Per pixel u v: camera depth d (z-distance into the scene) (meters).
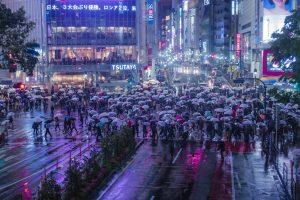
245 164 45.75
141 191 35.84
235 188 36.78
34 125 63.50
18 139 60.84
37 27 147.75
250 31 164.38
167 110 69.75
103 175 38.78
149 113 74.88
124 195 34.75
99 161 42.31
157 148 54.56
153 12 162.88
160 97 88.56
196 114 65.12
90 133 64.50
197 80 160.38
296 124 57.62
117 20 149.38
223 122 61.66
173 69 199.50
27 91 101.62
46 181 30.84
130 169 43.56
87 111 78.81
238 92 102.81
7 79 121.69
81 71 147.00
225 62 182.00
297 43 30.64
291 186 34.16
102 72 148.62
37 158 48.25
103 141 45.72
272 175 41.12
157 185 37.69
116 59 149.88
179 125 62.31
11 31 68.62
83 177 36.22
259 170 43.09
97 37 148.62
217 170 43.19
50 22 146.25
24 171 42.34
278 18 129.88
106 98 90.31
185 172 42.34
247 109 71.69
